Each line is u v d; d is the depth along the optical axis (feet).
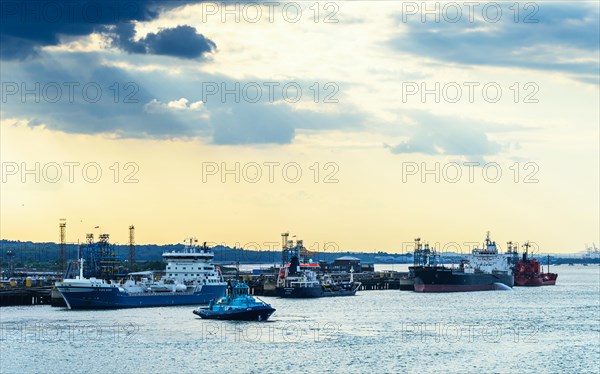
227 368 557.74
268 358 591.78
